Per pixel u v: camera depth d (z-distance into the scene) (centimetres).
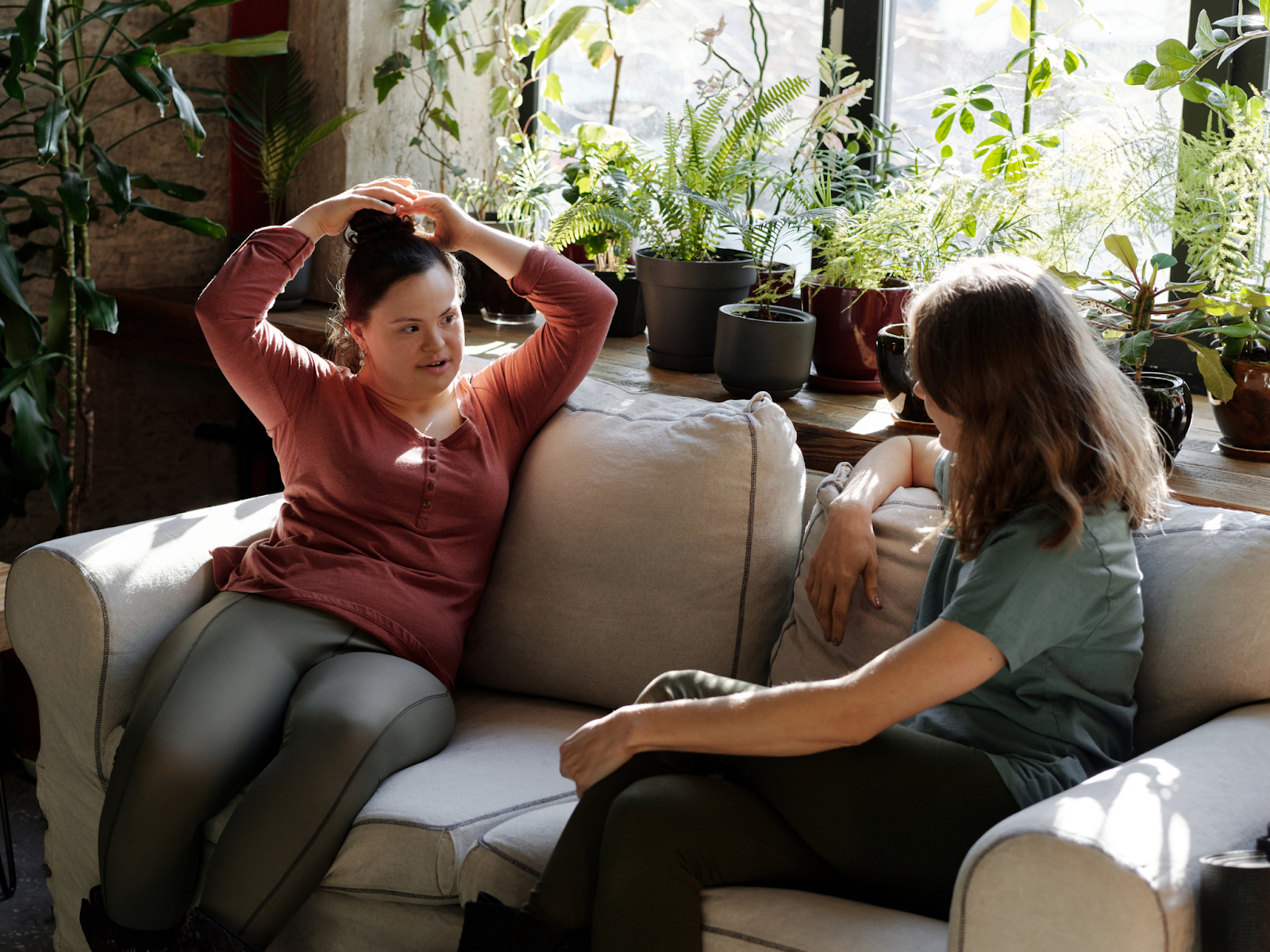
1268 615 141
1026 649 125
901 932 122
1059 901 106
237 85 307
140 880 157
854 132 247
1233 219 185
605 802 137
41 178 288
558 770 166
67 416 273
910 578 164
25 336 253
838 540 168
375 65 295
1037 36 221
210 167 317
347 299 187
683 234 240
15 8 274
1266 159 183
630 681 184
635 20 300
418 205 192
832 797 131
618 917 128
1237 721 136
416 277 182
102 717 175
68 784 183
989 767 131
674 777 134
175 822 156
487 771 163
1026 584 125
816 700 127
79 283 257
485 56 307
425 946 153
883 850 130
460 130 319
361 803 156
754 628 183
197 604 187
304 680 168
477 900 139
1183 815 113
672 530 183
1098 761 136
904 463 180
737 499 182
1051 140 216
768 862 133
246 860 149
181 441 329
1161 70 184
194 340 284
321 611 176
